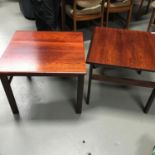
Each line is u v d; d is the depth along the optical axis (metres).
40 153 1.24
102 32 1.54
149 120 1.46
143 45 1.40
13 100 1.35
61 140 1.31
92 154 1.24
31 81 1.79
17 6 3.36
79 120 1.44
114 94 1.67
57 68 1.14
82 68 1.15
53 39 1.39
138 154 1.25
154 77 1.87
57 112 1.50
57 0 1.99
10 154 1.23
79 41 1.38
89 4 2.11
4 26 2.70
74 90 1.71
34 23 2.79
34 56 1.22
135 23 2.90
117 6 2.30
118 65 1.20
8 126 1.39
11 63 1.16
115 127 1.40
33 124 1.40
